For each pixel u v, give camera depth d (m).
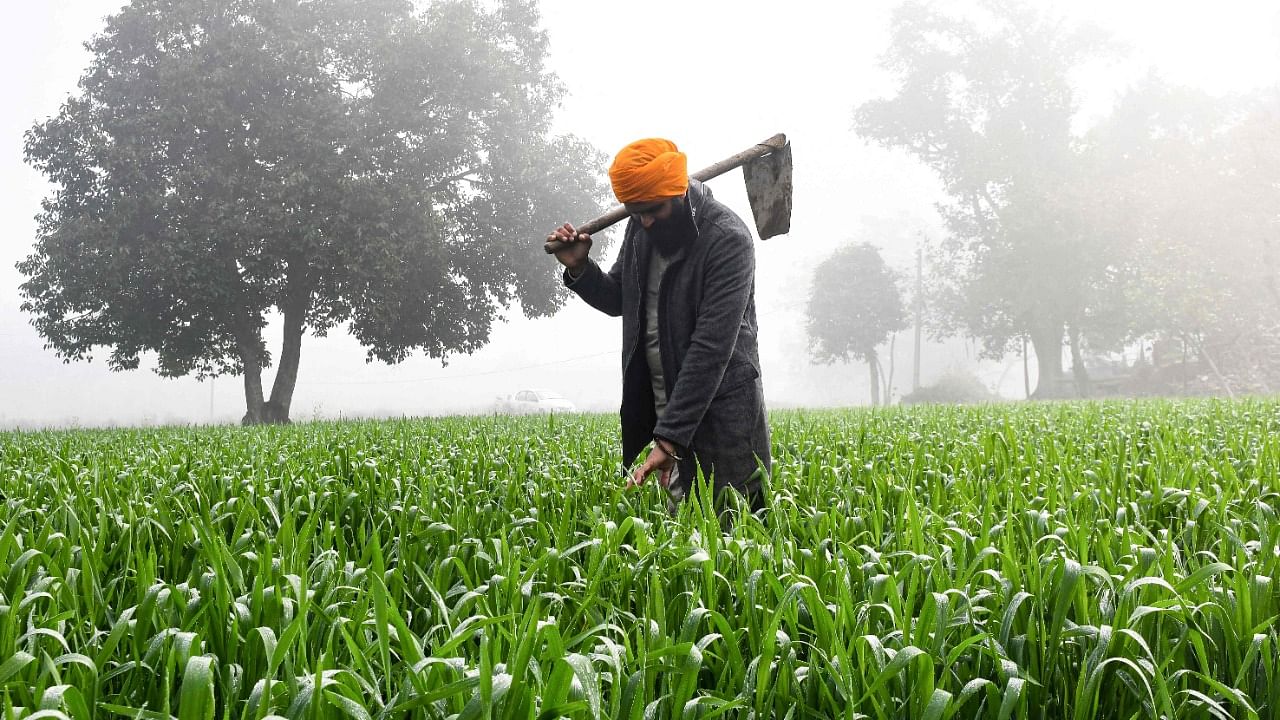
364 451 6.17
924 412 12.25
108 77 24.89
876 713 1.66
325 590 2.20
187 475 4.43
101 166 23.72
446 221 25.45
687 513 3.15
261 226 23.12
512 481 4.13
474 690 1.48
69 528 2.78
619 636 2.10
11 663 1.48
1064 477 3.76
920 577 2.33
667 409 3.38
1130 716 1.74
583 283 3.82
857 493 3.87
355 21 26.55
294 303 26.22
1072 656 1.92
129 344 24.91
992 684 1.65
